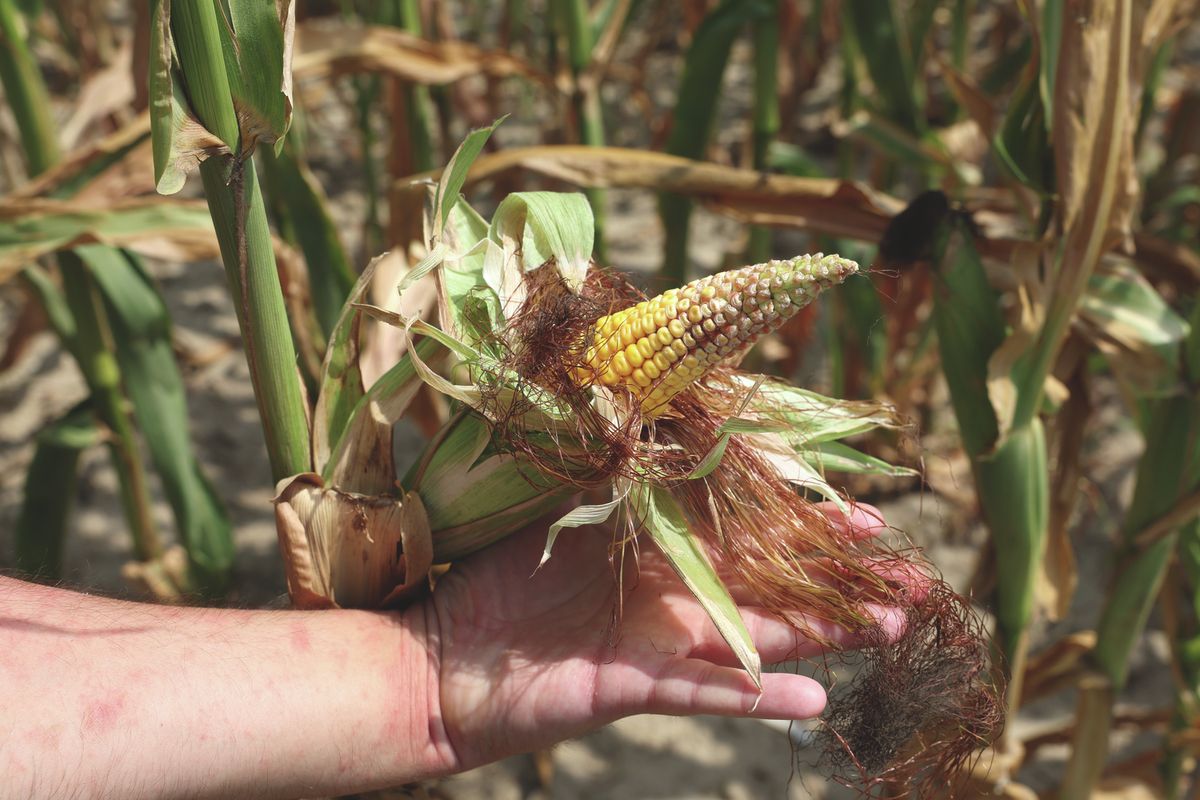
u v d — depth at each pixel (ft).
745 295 1.67
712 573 1.80
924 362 3.64
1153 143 5.31
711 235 5.11
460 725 1.80
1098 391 4.22
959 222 2.21
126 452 2.97
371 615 1.87
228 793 1.69
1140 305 2.32
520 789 2.99
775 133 3.28
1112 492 3.82
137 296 2.64
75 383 4.31
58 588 1.80
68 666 1.65
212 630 1.77
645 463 1.82
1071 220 2.08
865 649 1.89
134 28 2.78
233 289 1.74
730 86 6.35
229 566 2.96
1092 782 2.72
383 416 1.83
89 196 2.49
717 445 1.76
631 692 1.77
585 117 3.01
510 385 1.79
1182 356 2.27
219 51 1.60
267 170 2.61
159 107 1.59
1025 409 2.19
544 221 1.86
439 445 1.86
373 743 1.76
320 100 6.25
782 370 3.90
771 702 1.71
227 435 4.11
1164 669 3.36
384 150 5.65
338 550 1.86
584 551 1.97
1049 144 2.18
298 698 1.72
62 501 2.95
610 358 1.81
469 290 1.88
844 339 3.63
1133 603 2.48
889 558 1.95
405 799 2.07
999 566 2.34
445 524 1.88
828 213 2.56
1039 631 3.43
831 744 1.97
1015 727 3.22
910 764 2.00
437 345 1.85
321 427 1.87
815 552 1.95
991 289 2.20
